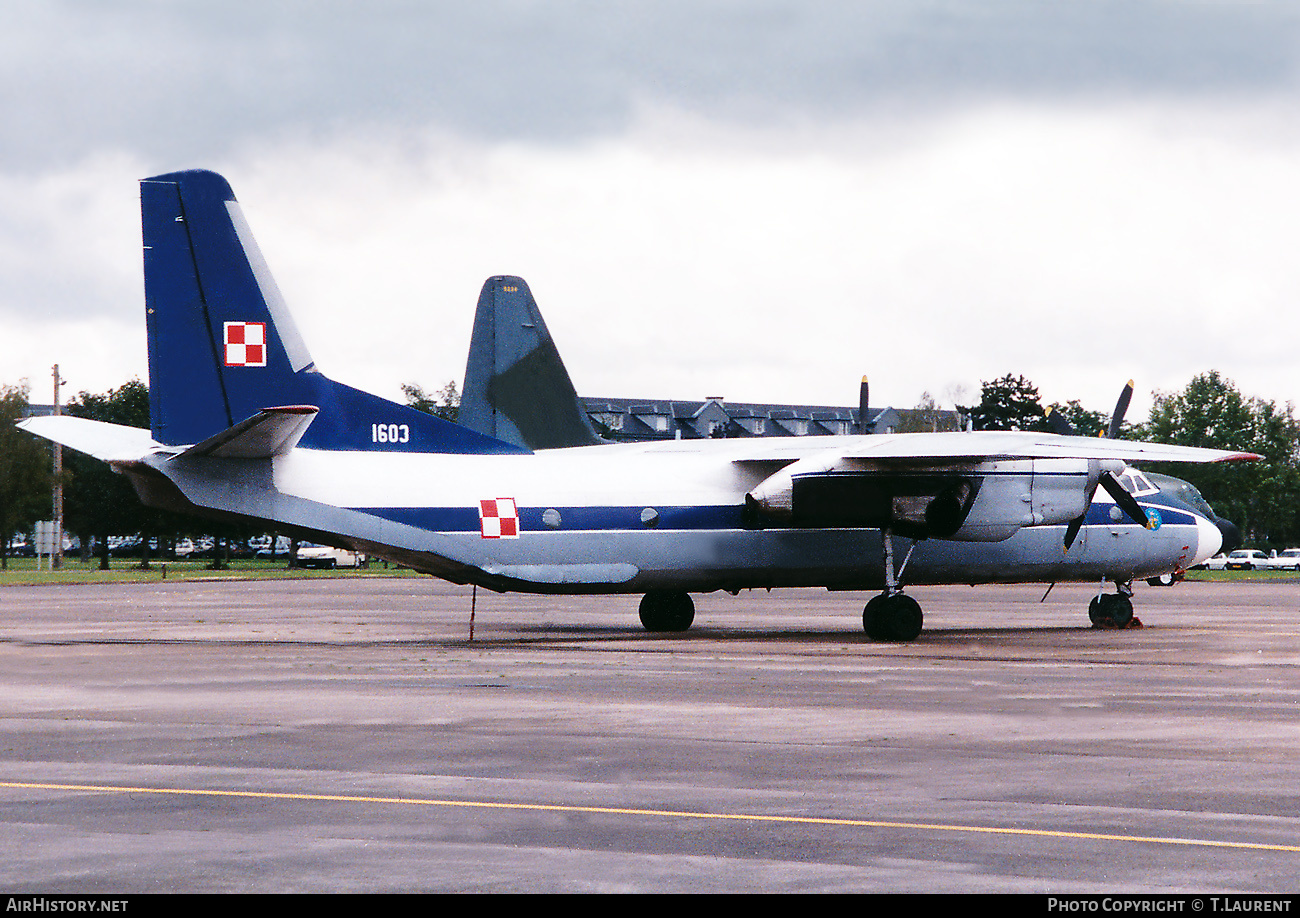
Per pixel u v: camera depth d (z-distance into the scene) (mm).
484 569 99688
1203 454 100812
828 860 33906
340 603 165250
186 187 92562
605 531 102750
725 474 107375
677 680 72875
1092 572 115938
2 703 62719
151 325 92000
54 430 96688
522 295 129000
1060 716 58781
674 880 32094
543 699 64375
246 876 32375
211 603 165000
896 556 109938
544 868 33156
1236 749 50062
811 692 67438
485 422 127500
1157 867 33188
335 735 53188
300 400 95500
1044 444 101625
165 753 49062
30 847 35125
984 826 37531
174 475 92188
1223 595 195500
